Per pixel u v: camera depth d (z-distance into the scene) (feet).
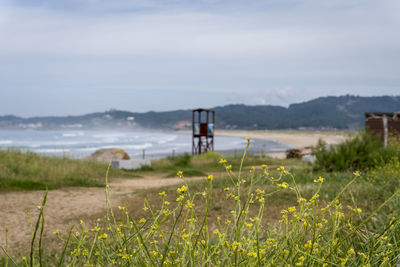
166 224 17.13
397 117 76.79
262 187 26.02
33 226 25.17
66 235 20.92
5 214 29.12
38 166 53.62
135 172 75.77
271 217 19.58
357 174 6.91
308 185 29.35
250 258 5.94
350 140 45.37
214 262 6.59
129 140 428.97
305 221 6.71
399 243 7.36
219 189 27.78
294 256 6.09
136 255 6.67
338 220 7.28
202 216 20.44
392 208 17.69
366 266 6.27
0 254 17.80
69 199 37.11
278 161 78.28
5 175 44.88
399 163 36.11
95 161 73.72
